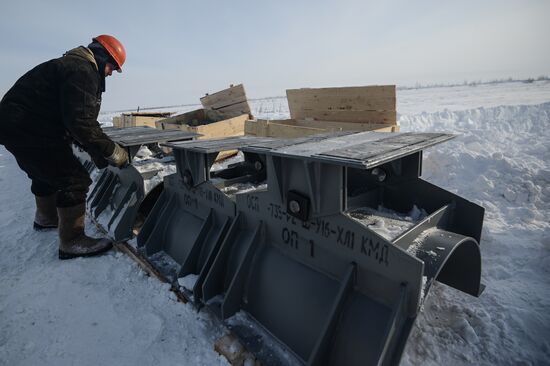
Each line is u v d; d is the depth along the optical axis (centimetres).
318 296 174
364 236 152
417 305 139
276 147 189
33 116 282
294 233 188
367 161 132
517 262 273
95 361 201
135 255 308
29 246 361
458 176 457
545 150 526
